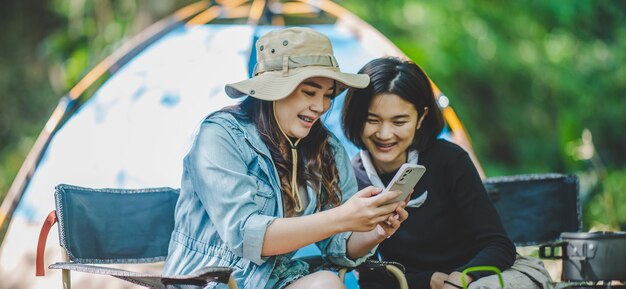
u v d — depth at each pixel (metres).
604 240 2.93
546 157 8.99
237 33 4.31
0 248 4.02
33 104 8.31
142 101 4.16
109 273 2.46
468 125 8.88
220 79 4.15
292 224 2.51
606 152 8.83
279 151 2.67
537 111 9.03
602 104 8.96
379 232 2.74
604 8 9.08
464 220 3.00
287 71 2.60
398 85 2.92
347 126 3.03
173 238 2.73
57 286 3.92
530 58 8.88
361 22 4.43
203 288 2.41
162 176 3.97
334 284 2.54
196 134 2.68
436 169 3.03
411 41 8.38
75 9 7.91
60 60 8.09
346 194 2.88
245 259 2.62
